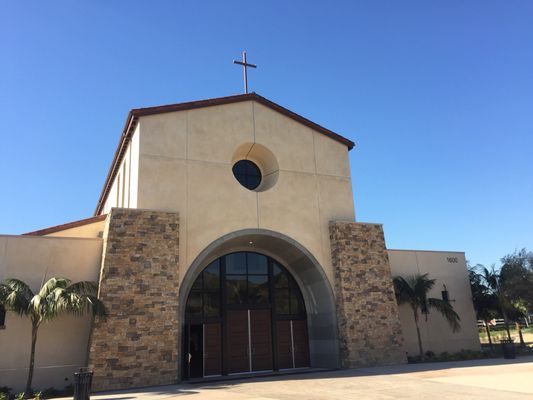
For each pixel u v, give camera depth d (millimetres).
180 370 16969
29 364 16344
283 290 22453
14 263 17250
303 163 22516
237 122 21438
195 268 18562
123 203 21969
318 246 21516
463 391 12258
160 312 16922
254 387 14719
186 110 20406
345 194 23109
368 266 21625
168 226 18109
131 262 17062
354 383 14711
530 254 28312
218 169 20328
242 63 23359
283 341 21641
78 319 17438
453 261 27234
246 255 22000
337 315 20672
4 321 16516
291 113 22781
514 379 14008
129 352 16031
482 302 27109
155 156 19125
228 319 20688
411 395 11930
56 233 19672
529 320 49125
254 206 20641
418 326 24219
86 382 11906
